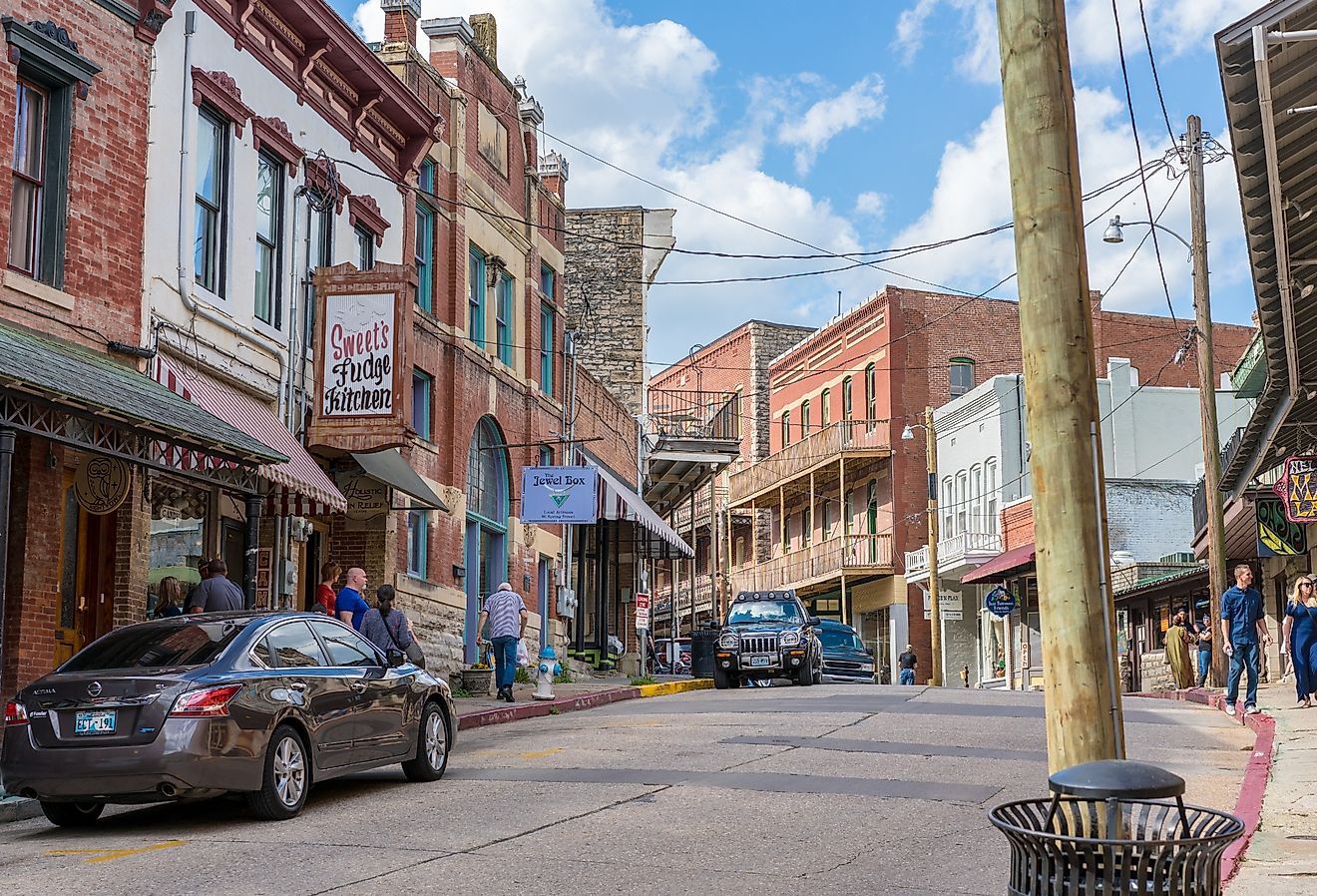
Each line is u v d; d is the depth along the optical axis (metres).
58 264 15.06
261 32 19.44
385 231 23.33
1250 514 27.95
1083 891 4.09
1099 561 5.75
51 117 15.27
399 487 20.33
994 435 46.09
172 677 10.09
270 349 19.20
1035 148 6.00
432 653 24.00
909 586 50.28
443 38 26.75
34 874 8.43
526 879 8.15
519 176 29.98
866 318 53.28
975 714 18.48
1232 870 7.98
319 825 10.16
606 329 43.19
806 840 9.40
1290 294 15.61
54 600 14.66
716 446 43.16
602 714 20.38
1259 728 16.23
